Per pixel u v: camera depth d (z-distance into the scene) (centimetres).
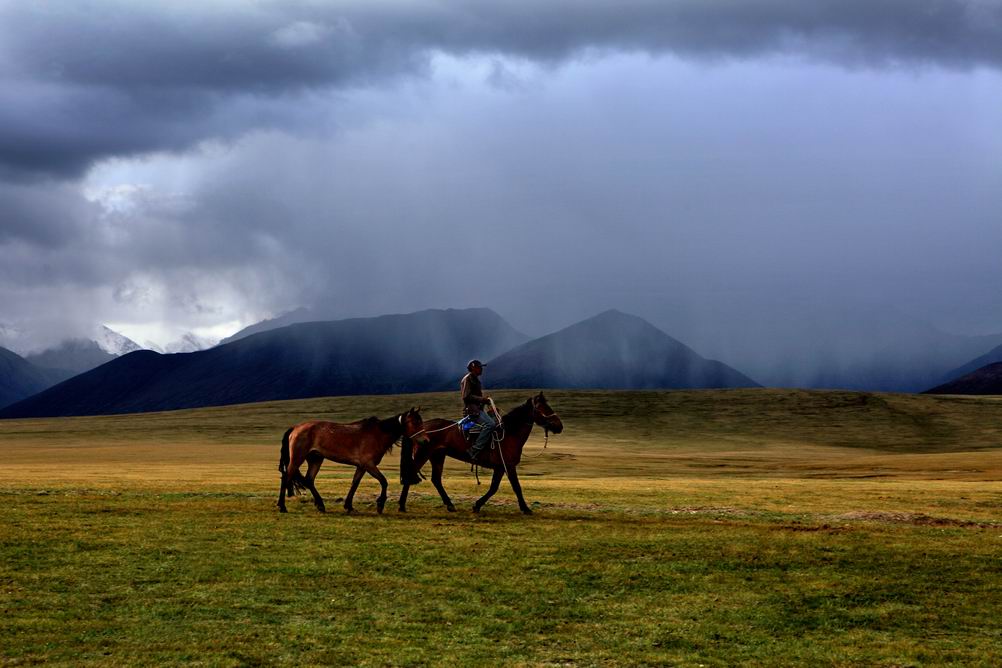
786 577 1852
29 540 2044
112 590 1658
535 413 2655
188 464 7006
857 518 2670
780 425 14475
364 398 17612
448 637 1445
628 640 1455
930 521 2625
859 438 13300
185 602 1593
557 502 2991
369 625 1495
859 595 1734
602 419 14975
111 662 1286
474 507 2647
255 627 1466
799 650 1420
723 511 2814
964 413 15025
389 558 1939
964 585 1808
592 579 1816
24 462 7394
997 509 3009
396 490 3478
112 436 12638
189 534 2156
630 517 2608
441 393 18025
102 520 2350
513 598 1675
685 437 13512
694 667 1335
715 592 1742
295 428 2633
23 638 1379
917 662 1372
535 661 1344
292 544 2056
